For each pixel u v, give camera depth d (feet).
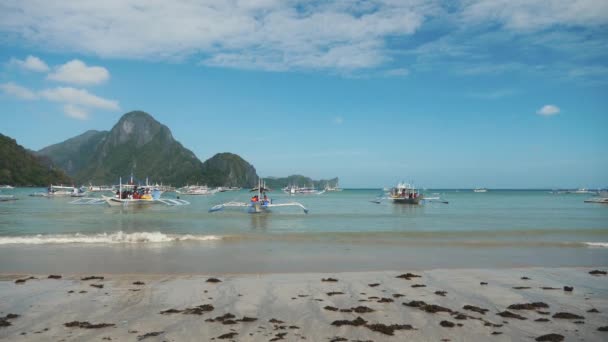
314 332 28.55
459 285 43.55
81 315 32.14
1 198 312.29
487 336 28.09
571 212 204.13
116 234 84.43
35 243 70.59
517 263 57.88
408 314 33.04
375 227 113.09
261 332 28.48
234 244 72.95
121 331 28.45
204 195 598.75
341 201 350.43
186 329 28.96
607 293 40.50
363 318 31.96
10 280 44.21
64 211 182.29
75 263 54.13
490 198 475.31
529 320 31.78
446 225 121.80
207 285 42.47
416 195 290.35
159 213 169.07
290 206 248.11
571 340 27.53
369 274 49.03
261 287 41.83
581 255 64.80
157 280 44.65
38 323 30.09
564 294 40.04
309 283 43.86
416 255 63.67
